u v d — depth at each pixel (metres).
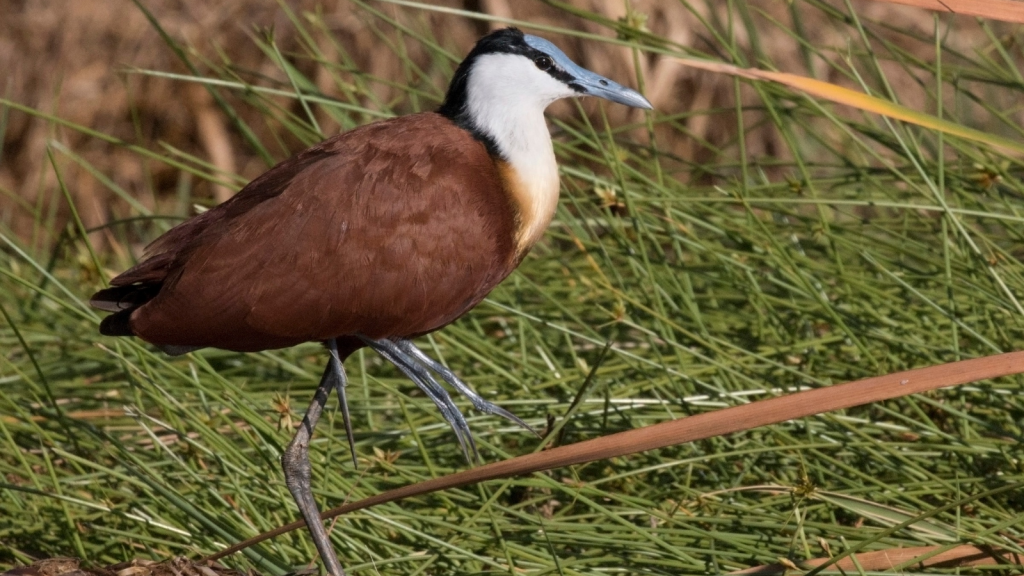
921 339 9.31
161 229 12.67
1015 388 8.44
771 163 11.21
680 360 9.05
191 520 8.30
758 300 9.85
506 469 5.76
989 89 14.75
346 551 7.92
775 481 8.22
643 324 9.93
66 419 8.72
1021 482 6.36
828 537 7.61
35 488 8.22
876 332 9.04
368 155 7.32
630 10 9.52
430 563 7.49
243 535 7.74
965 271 9.36
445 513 8.25
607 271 10.97
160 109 16.72
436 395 7.53
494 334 11.08
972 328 9.09
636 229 9.18
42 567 7.05
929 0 6.68
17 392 10.23
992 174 9.01
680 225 9.52
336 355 7.45
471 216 7.42
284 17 16.33
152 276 7.25
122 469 8.98
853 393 5.47
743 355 9.48
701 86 15.79
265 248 7.06
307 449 7.64
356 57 16.03
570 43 15.77
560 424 7.80
